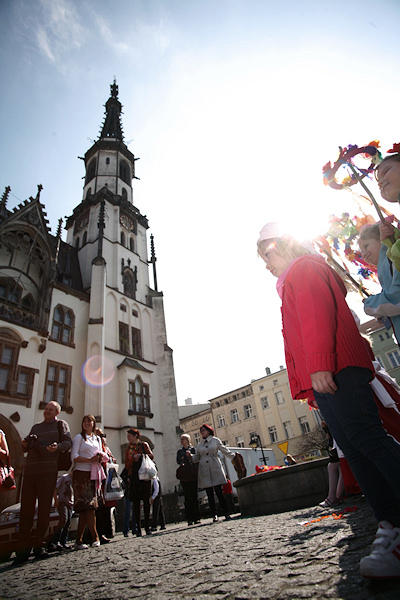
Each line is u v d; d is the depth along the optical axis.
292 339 1.96
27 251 18.72
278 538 2.64
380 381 2.71
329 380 1.56
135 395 20.22
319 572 1.53
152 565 2.64
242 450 16.27
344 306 1.77
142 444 6.71
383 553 1.28
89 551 4.60
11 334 15.39
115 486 7.08
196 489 6.95
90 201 27.30
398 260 2.10
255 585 1.54
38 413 15.56
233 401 46.09
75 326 19.59
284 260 2.13
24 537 4.52
